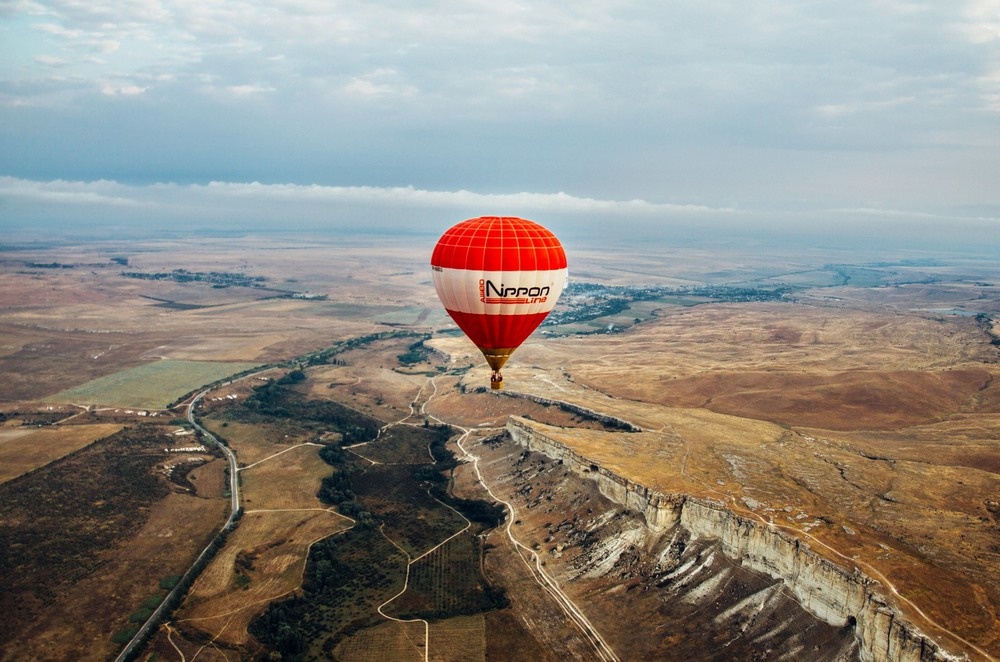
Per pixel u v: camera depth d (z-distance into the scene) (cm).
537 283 7419
